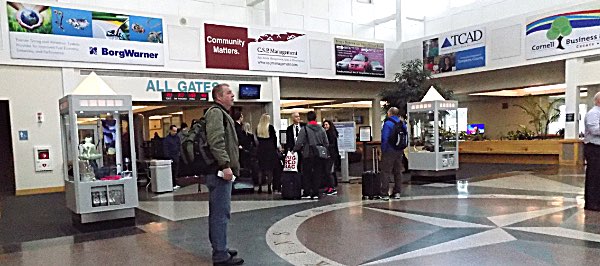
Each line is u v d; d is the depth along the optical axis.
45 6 9.37
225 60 11.95
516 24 12.52
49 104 9.54
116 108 5.16
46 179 9.54
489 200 6.28
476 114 20.50
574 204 5.72
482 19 16.44
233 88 12.27
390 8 18.95
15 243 4.57
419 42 15.23
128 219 5.26
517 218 5.01
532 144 12.55
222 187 3.49
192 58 11.43
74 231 5.09
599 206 5.26
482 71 13.47
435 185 8.12
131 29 10.49
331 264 3.55
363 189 6.91
